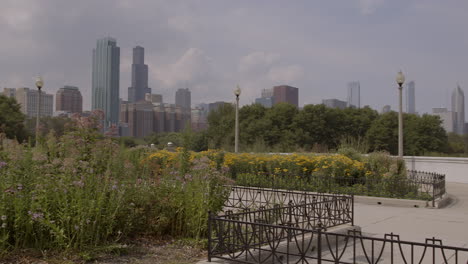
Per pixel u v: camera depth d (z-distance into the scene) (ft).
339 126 189.47
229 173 56.54
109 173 20.54
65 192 18.37
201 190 22.80
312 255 21.31
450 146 198.49
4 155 19.83
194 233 22.06
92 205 18.30
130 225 20.44
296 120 184.65
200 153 60.75
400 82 59.11
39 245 17.90
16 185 18.22
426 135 176.14
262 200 39.96
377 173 50.60
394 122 181.98
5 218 16.76
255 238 20.36
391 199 41.68
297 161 54.03
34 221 17.84
